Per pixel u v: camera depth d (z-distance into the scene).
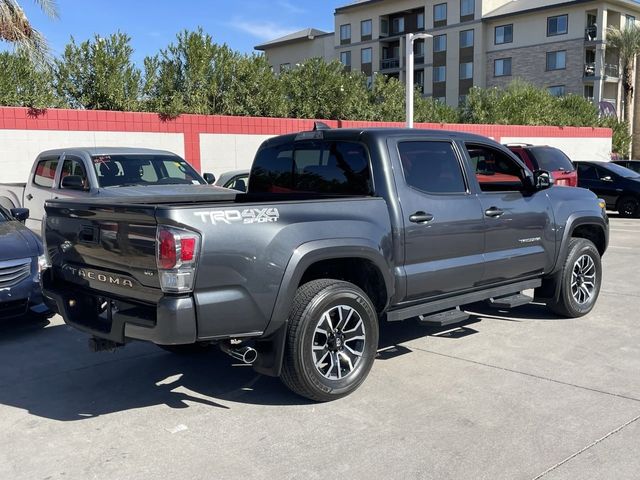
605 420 4.33
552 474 3.61
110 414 4.59
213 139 17.89
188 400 4.84
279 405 4.70
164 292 4.04
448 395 4.82
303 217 4.51
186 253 3.96
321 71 22.05
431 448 3.96
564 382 5.06
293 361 4.49
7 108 14.19
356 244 4.71
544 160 14.42
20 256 6.52
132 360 5.82
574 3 48.19
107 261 4.48
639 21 51.34
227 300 4.14
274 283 4.30
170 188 9.06
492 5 54.22
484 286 5.93
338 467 3.74
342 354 4.77
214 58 19.42
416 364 5.55
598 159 34.22
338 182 5.45
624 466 3.69
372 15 61.53
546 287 6.88
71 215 4.79
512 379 5.14
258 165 6.36
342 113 22.39
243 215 4.21
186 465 3.80
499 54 53.38
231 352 4.40
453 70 55.88
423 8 58.41
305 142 5.80
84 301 4.86
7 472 3.75
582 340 6.20
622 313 7.24
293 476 3.65
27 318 6.91
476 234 5.68
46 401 4.86
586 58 49.03
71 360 5.84
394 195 5.11
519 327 6.70
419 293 5.31
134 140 16.30
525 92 32.78
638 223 17.41
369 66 62.56
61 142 15.05
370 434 4.17
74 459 3.90
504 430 4.20
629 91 47.38
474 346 6.05
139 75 17.52
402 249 5.12
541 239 6.38
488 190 6.25
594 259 7.10
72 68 16.73
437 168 5.54
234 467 3.77
